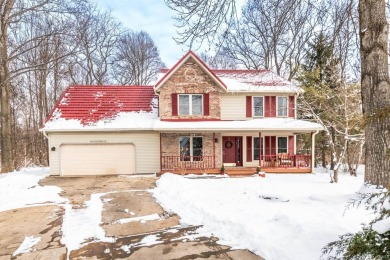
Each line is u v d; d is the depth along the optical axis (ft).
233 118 55.93
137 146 52.85
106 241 17.99
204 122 52.70
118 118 53.67
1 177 45.52
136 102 59.11
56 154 51.08
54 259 15.53
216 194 29.81
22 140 91.81
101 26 96.58
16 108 95.25
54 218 23.16
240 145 57.47
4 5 55.93
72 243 17.78
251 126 50.34
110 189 35.86
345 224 16.58
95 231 19.84
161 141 52.21
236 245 16.62
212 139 54.70
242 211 22.49
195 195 28.89
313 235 15.07
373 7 24.35
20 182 40.01
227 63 74.59
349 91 48.06
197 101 54.80
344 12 20.63
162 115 53.67
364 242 8.19
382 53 24.25
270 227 17.84
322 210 21.74
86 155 51.78
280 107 56.80
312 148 53.72
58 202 28.81
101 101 58.34
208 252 15.78
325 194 27.20
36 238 18.78
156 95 61.41
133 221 21.93
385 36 24.31
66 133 51.21
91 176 50.08
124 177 47.78
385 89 23.93
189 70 54.24
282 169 52.95
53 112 53.83
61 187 38.09
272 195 27.55
